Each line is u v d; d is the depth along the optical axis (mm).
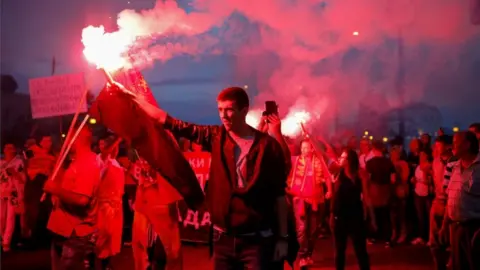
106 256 6773
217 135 4508
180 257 6598
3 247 11250
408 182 11961
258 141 4391
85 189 5430
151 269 6980
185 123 4598
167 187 6457
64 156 5473
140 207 6562
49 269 9531
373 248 11336
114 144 7062
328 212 12109
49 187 5410
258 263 4336
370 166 11680
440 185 7617
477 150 6070
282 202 4426
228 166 4375
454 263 6152
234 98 4383
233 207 4328
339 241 7297
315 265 9625
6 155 11508
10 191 11336
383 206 11648
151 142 4910
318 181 8336
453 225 6145
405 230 11938
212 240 4535
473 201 5945
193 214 9484
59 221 5535
